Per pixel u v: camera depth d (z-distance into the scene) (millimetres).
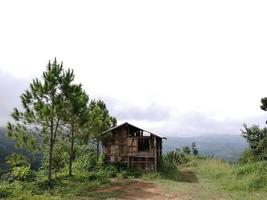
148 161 31984
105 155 33156
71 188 20188
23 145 21156
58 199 16984
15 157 21703
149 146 32375
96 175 25328
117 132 33594
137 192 19922
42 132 21859
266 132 29938
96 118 25359
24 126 21062
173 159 44031
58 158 28125
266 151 28453
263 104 25594
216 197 18391
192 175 30328
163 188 21578
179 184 23641
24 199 16766
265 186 20234
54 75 20953
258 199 17578
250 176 22281
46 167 28328
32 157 22719
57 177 23984
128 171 29328
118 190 20422
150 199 17688
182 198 18047
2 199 16484
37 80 21016
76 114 22109
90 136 26234
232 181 22953
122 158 32844
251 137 30531
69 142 25734
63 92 21250
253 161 29203
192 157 46719
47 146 23047
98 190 20516
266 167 23453
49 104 21297
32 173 23453
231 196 18641
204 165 36094
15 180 21688
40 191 19125
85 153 34625
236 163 33531
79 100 22156
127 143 33000
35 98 20875
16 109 20922
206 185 23172
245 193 19438
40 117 20344
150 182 24797
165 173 30188
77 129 24531
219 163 35531
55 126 22188
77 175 24859
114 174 28312
